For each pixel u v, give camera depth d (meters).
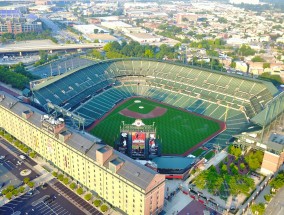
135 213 156.12
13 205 168.62
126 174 156.00
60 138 186.88
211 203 171.88
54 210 165.62
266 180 191.75
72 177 190.38
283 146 196.75
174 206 168.75
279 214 166.12
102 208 165.00
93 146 176.12
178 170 195.88
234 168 195.12
